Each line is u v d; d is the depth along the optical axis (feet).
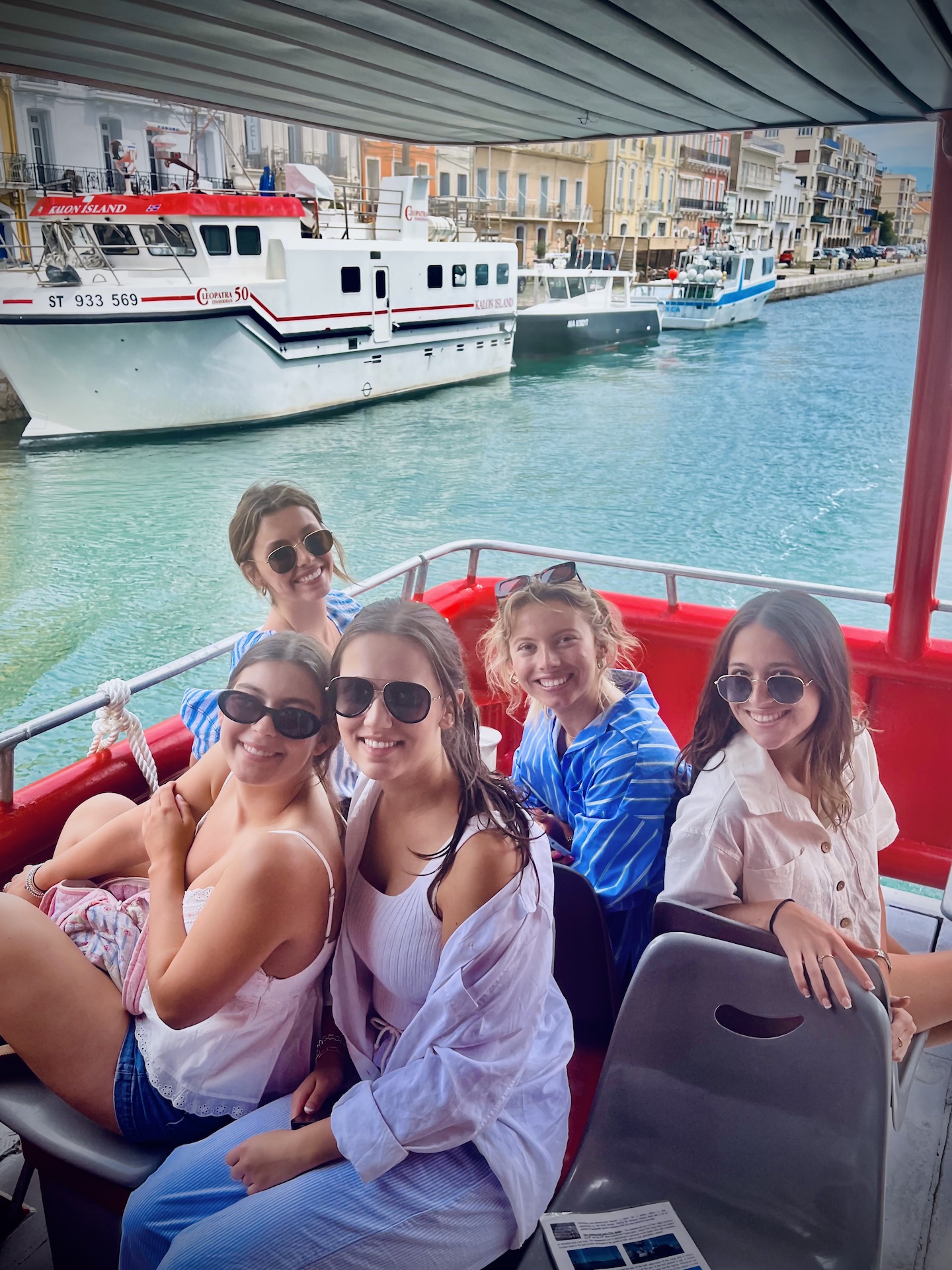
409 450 89.10
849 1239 4.22
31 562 60.90
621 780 5.95
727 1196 4.50
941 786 9.41
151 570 62.03
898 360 156.97
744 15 5.65
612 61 6.94
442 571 65.67
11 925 4.64
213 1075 4.50
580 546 71.61
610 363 135.85
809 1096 4.38
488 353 98.94
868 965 4.55
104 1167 4.50
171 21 6.12
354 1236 3.99
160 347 69.56
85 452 73.15
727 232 283.79
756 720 5.11
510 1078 4.28
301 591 7.34
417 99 8.41
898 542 9.09
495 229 174.09
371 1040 4.82
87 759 7.30
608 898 5.91
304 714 4.41
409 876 4.57
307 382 77.87
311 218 83.20
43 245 69.26
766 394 129.39
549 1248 4.30
